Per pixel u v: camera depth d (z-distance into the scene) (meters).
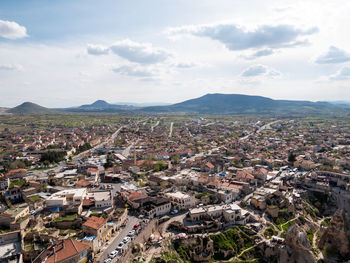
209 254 146.88
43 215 163.25
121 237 150.25
